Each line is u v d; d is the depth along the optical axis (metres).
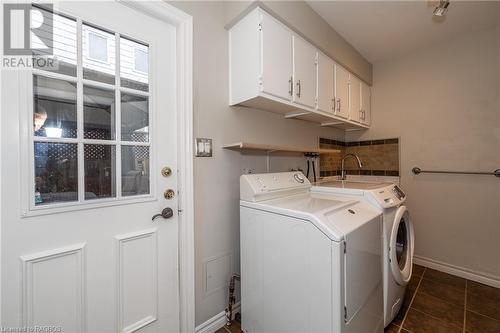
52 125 0.93
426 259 2.31
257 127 1.76
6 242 0.83
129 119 1.16
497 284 1.90
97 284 1.04
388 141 2.56
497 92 1.92
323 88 1.87
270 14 1.40
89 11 1.01
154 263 1.22
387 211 1.46
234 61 1.51
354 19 1.83
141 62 1.19
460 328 1.45
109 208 1.08
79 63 0.99
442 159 2.21
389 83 2.55
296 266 1.11
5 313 0.83
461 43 2.09
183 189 1.31
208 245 1.44
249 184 1.39
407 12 1.75
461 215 2.11
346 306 1.00
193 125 1.35
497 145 1.93
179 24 1.30
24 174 0.86
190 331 1.33
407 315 1.58
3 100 0.82
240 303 1.59
